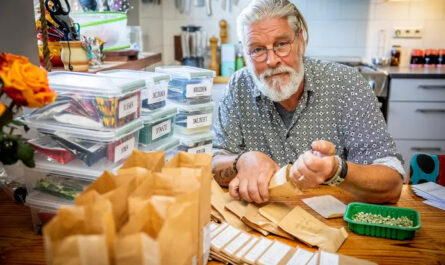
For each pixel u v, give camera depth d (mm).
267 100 1384
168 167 686
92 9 1683
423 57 3059
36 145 820
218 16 3225
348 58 3184
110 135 787
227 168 1159
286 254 750
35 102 658
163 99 979
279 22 1191
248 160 1067
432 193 1096
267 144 1448
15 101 652
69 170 812
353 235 856
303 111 1370
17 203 966
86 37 1375
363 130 1309
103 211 502
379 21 3094
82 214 508
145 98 917
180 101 1058
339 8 3092
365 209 943
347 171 975
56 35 1248
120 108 801
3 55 656
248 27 1229
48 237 464
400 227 824
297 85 1273
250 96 1441
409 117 2691
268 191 914
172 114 997
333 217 932
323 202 1011
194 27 2959
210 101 1118
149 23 2916
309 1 3092
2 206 954
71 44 1192
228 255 742
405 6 3039
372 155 1277
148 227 547
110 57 1614
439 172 1295
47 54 1034
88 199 556
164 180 617
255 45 1231
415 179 1320
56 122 817
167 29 3287
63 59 1209
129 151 868
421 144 2738
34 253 767
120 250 479
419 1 3014
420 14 3045
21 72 641
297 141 1389
